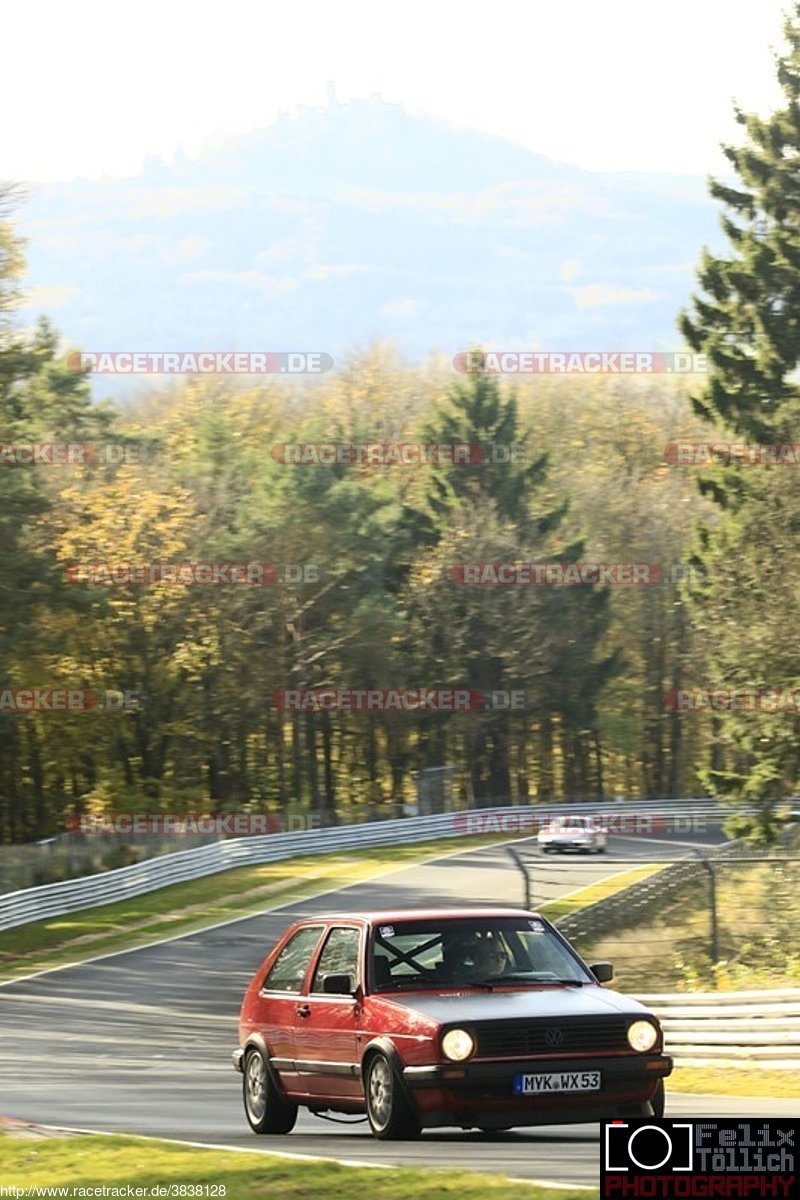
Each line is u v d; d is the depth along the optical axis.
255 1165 20.03
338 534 142.88
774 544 80.69
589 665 163.88
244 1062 26.45
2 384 96.69
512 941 24.31
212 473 145.12
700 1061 41.19
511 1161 21.20
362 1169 19.38
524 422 188.25
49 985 69.56
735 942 69.06
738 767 180.00
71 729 131.00
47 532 117.50
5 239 95.19
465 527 160.88
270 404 174.25
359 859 120.00
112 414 140.12
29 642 103.25
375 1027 22.98
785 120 98.62
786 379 97.62
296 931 26.28
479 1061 21.75
